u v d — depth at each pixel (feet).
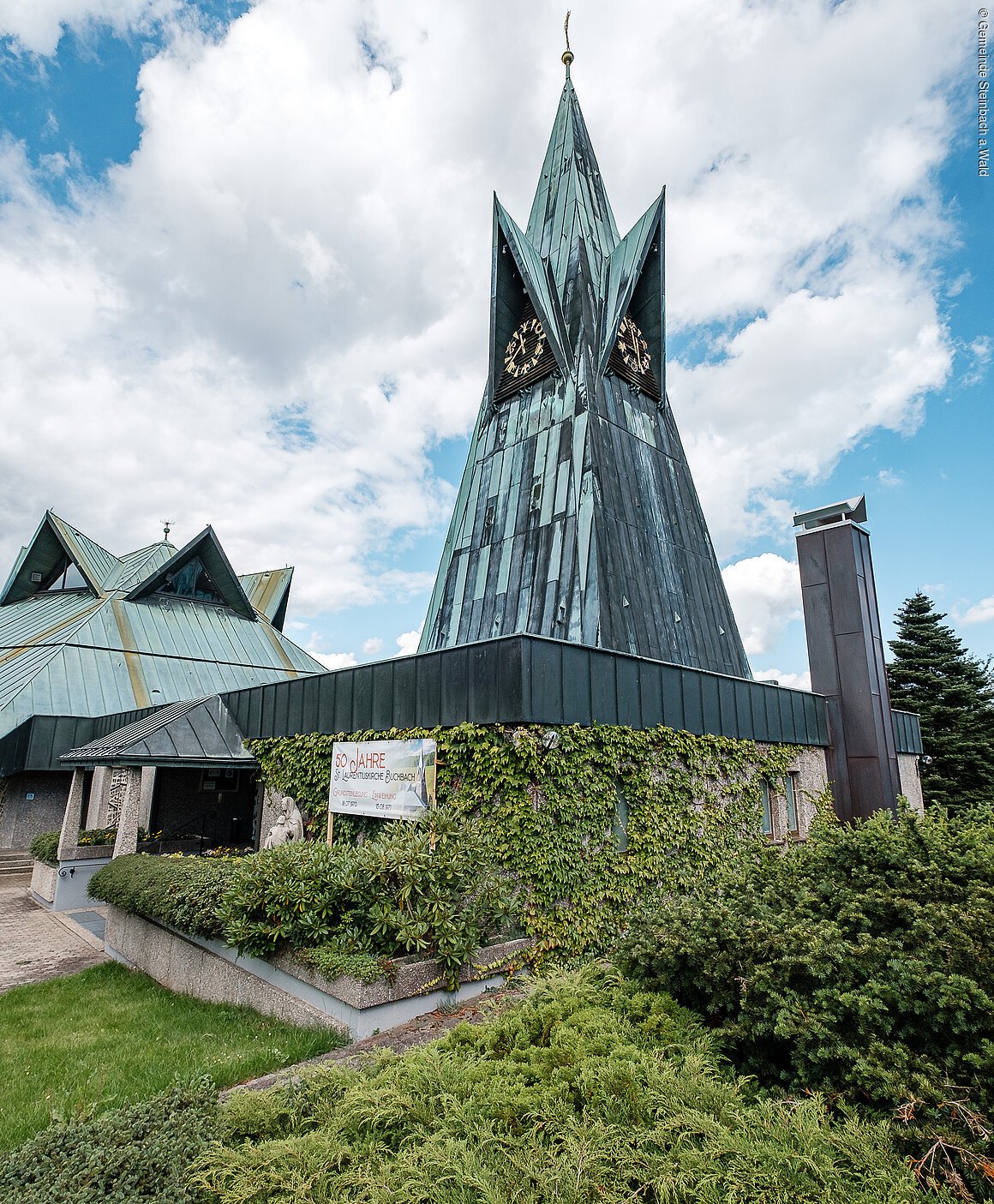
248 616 119.24
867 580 56.95
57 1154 11.09
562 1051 13.73
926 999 12.62
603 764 31.58
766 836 42.73
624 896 30.91
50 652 85.10
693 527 78.84
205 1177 10.71
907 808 17.97
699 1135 11.10
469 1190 9.93
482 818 29.32
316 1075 14.57
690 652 67.97
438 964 22.90
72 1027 25.41
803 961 13.74
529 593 64.49
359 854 24.71
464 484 80.79
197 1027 24.56
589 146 97.91
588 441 67.87
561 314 80.74
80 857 50.65
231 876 28.07
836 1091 12.73
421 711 33.99
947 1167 10.53
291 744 44.14
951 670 99.71
